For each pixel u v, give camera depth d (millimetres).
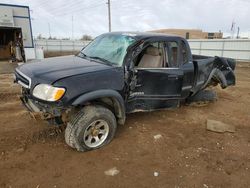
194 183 3049
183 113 5668
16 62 14859
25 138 3967
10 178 2943
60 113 3281
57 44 43125
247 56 22734
